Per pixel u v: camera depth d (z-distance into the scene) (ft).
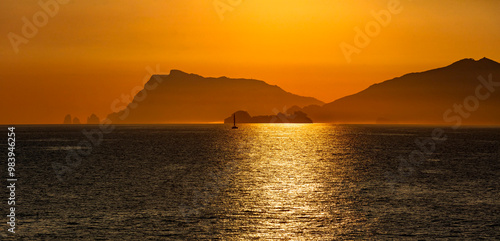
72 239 196.54
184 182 348.18
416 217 233.55
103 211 245.24
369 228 213.46
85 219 228.43
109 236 200.75
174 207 255.09
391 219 229.66
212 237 199.62
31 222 222.69
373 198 282.36
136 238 198.08
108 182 347.97
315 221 225.35
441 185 335.67
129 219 228.43
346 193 299.38
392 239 197.77
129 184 338.13
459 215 237.86
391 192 304.30
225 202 269.03
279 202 269.03
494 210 249.75
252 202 269.03
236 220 226.79
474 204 265.75
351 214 239.50
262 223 221.46
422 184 340.39
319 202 269.64
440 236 201.98
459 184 341.00
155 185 333.21
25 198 281.54
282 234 203.82
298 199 278.26
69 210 247.70
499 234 204.85
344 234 204.13
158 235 202.18
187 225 217.56
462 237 200.64
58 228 212.64
